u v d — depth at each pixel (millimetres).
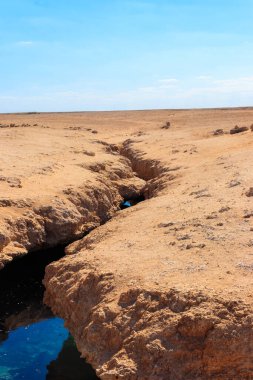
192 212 13609
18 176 18688
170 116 72062
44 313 11648
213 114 68812
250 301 7543
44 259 15383
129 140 36625
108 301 8961
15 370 9758
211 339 7250
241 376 7035
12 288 13453
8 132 37125
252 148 24734
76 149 28859
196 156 25672
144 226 13383
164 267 9570
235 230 11258
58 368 9688
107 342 8359
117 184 23438
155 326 7812
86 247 12961
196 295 7914
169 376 7273
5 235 13406
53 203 16219
